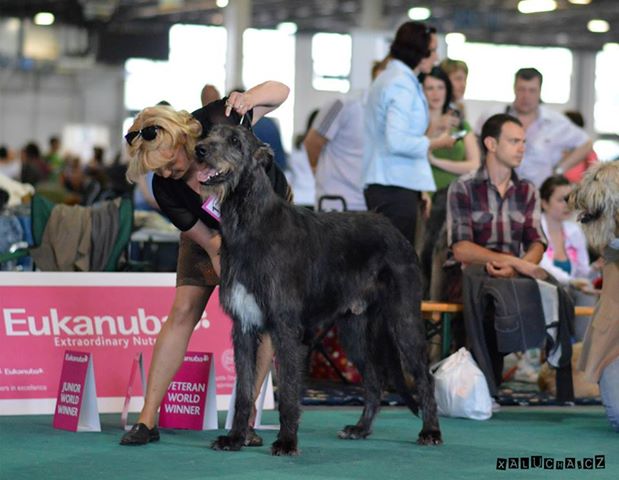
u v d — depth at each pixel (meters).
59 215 8.21
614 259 6.81
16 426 6.50
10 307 7.09
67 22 42.66
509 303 7.43
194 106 44.22
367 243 6.00
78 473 5.09
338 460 5.56
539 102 10.44
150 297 7.38
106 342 7.22
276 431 6.56
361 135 9.63
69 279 7.24
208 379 6.50
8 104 47.53
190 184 5.75
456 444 6.19
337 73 40.66
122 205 8.27
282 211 5.56
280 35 40.56
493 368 7.68
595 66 40.62
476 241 8.04
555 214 9.66
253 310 5.50
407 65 8.41
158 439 6.06
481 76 39.47
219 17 41.34
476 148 9.78
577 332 8.99
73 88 48.22
